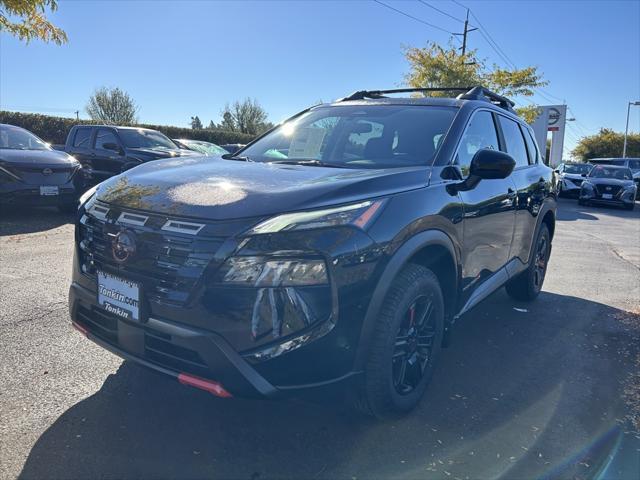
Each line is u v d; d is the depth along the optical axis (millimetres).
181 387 3131
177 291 2271
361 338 2402
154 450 2525
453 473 2455
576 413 3051
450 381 3410
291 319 2213
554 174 5473
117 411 2846
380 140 3475
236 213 2262
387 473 2439
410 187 2791
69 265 5742
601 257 8109
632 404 3178
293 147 3719
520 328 4508
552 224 5441
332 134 3682
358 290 2336
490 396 3225
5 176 7965
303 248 2217
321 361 2281
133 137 11312
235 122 58906
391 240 2482
